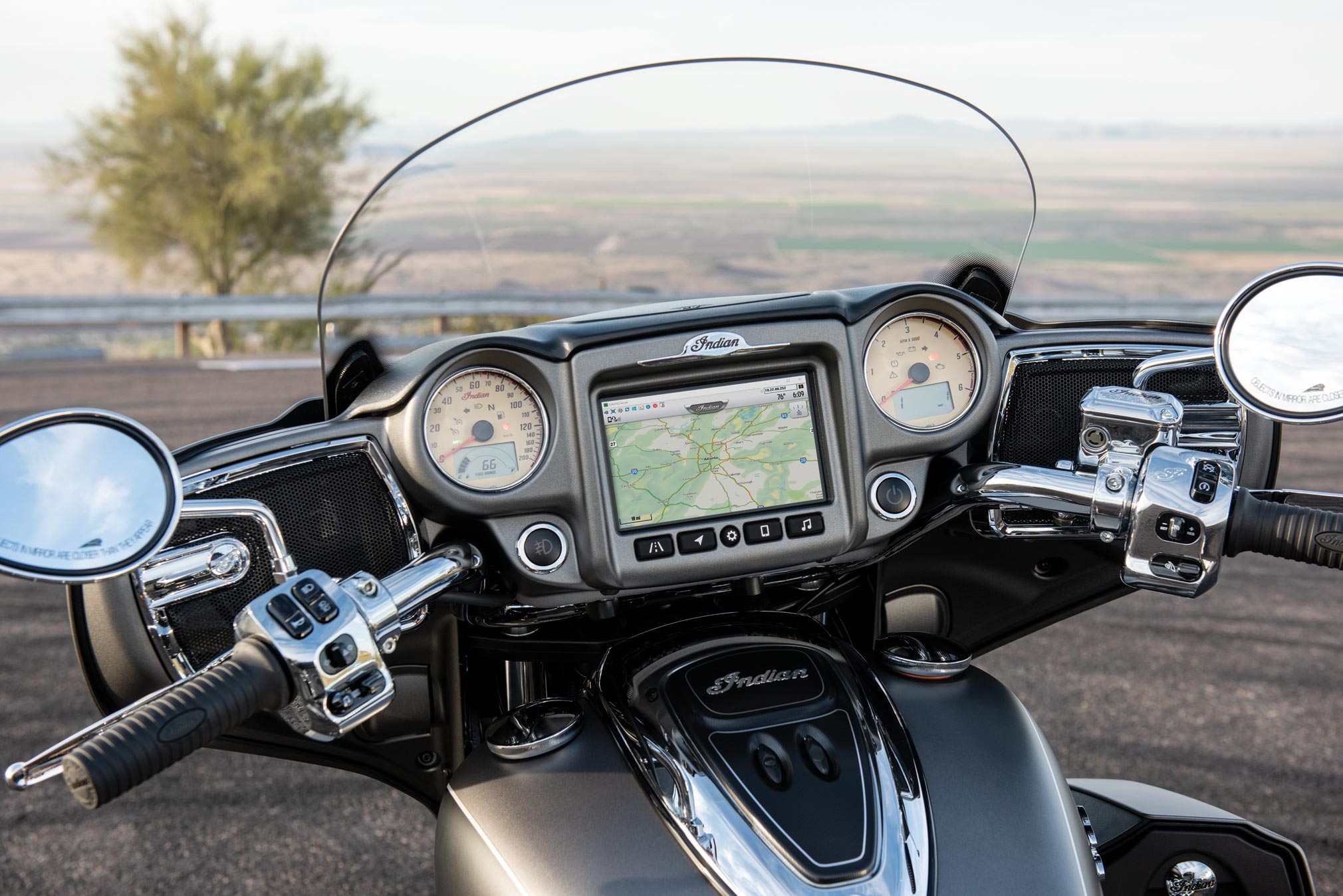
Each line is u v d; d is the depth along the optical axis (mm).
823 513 1510
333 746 1536
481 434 1476
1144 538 1187
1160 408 1228
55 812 2842
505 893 1082
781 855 1033
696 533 1458
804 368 1548
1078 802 1634
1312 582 4730
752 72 1828
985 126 1851
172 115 15992
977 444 1771
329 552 1454
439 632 1508
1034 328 1792
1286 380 1108
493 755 1243
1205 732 3217
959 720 1266
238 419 7277
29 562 928
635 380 1492
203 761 3135
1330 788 2857
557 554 1446
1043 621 1896
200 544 1329
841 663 1302
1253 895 1500
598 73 1777
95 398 8109
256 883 2504
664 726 1194
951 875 1058
